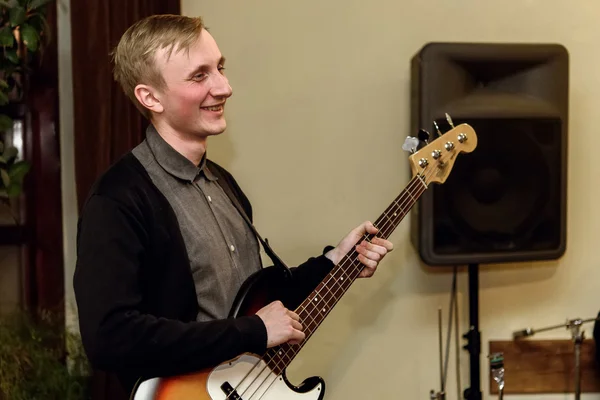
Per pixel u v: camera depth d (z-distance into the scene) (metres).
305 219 2.22
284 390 1.36
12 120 2.02
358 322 2.25
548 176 2.00
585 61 2.24
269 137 2.19
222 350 1.19
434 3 2.20
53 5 2.08
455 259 1.99
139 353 1.13
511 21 2.22
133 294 1.16
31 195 2.13
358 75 2.20
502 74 2.02
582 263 2.26
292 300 1.49
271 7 2.16
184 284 1.27
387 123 2.21
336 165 2.21
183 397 1.25
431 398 2.20
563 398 2.27
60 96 2.12
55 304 2.14
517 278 2.27
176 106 1.31
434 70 1.96
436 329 2.26
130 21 1.96
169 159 1.34
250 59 2.17
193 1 2.13
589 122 2.26
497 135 1.97
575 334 2.15
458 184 1.97
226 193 1.49
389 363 2.26
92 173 1.98
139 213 1.23
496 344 2.27
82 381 1.99
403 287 2.25
